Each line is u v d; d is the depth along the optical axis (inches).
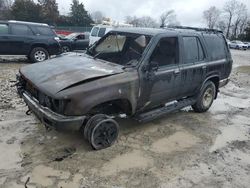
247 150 201.5
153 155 183.2
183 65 225.3
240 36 3137.3
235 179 164.2
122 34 219.9
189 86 238.5
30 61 523.8
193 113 270.1
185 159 181.2
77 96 159.3
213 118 261.0
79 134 201.3
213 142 209.6
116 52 212.5
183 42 227.1
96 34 642.8
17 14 2202.3
